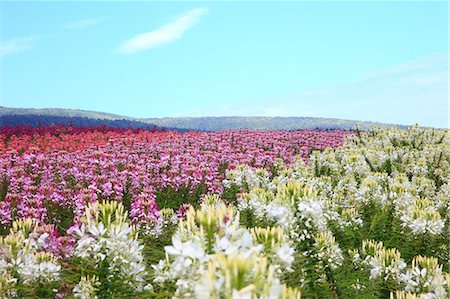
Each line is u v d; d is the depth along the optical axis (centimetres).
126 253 367
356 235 614
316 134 2239
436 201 832
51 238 475
